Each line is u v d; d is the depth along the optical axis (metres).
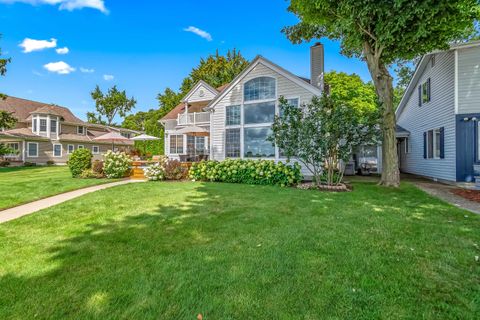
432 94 11.99
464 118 9.61
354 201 6.34
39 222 4.64
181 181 10.84
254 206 5.79
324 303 2.19
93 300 2.24
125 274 2.68
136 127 44.34
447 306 2.15
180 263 2.93
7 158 22.73
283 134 9.18
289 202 6.20
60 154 26.50
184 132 15.88
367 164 16.41
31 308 2.14
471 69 9.62
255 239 3.70
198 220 4.69
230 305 2.16
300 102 12.41
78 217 4.96
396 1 6.93
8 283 2.52
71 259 3.05
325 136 8.53
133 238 3.77
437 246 3.40
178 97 33.03
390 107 9.38
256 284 2.47
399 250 3.28
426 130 12.82
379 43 8.38
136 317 2.02
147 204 6.07
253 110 13.55
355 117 8.36
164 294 2.32
